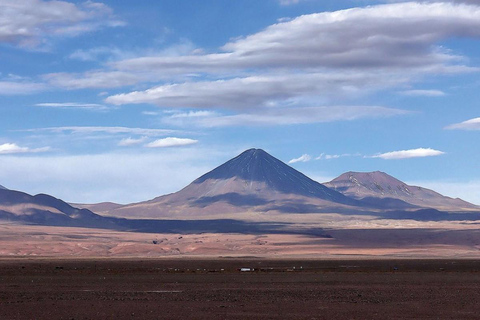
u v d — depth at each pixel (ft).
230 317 176.86
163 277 353.10
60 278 344.49
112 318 174.70
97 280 327.67
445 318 177.37
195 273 399.44
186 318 174.70
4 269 449.06
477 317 179.42
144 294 243.81
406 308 197.67
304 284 301.02
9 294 244.01
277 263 597.93
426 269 457.27
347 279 336.90
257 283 307.37
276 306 202.18
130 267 497.05
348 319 174.09
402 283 307.58
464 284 300.61
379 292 254.27
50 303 209.87
